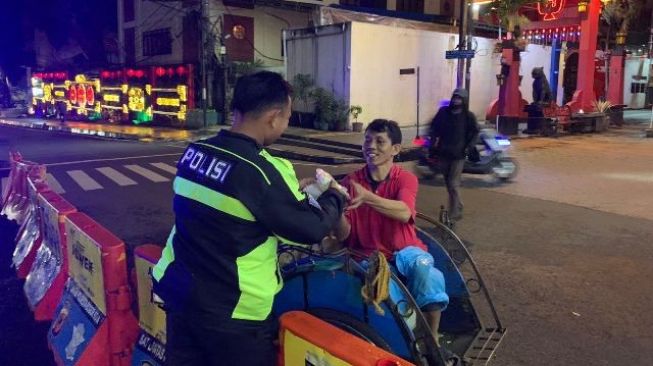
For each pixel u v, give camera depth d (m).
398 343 2.55
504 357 3.85
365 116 20.42
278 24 26.72
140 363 3.29
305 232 2.10
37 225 5.77
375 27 20.06
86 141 20.64
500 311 4.65
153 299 2.96
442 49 22.41
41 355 4.03
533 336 4.19
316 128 19.81
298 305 2.75
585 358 3.86
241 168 2.03
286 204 2.06
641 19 29.92
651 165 12.72
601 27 26.66
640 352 3.95
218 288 2.09
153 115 28.47
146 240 6.85
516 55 18.66
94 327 3.53
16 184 8.24
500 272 5.61
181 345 2.25
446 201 9.02
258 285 2.12
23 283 5.54
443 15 30.34
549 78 27.41
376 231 3.30
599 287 5.21
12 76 44.00
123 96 30.92
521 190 9.91
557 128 18.97
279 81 2.18
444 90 22.84
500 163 10.69
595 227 7.38
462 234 7.03
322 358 2.21
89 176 11.88
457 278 3.38
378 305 2.46
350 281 2.59
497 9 20.39
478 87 24.36
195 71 25.52
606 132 20.27
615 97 23.36
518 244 6.59
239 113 2.18
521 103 19.59
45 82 39.66
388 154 3.35
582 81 20.22
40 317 4.55
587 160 13.50
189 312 2.14
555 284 5.28
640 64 33.25
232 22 25.33
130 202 9.15
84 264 3.79
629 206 8.62
